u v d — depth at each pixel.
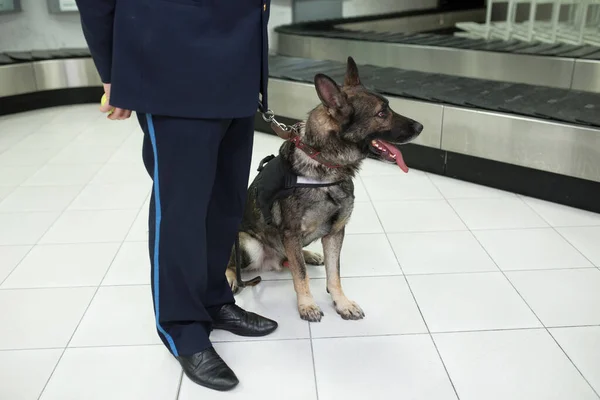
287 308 2.18
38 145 4.39
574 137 2.95
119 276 2.41
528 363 1.82
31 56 5.54
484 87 3.93
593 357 1.85
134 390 1.72
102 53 1.46
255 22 1.57
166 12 1.41
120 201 3.26
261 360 1.86
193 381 1.75
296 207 1.94
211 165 1.59
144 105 1.45
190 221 1.60
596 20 4.68
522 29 5.08
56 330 2.03
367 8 6.09
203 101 1.49
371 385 1.73
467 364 1.82
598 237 2.74
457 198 3.29
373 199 3.29
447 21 5.74
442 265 2.50
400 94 3.77
